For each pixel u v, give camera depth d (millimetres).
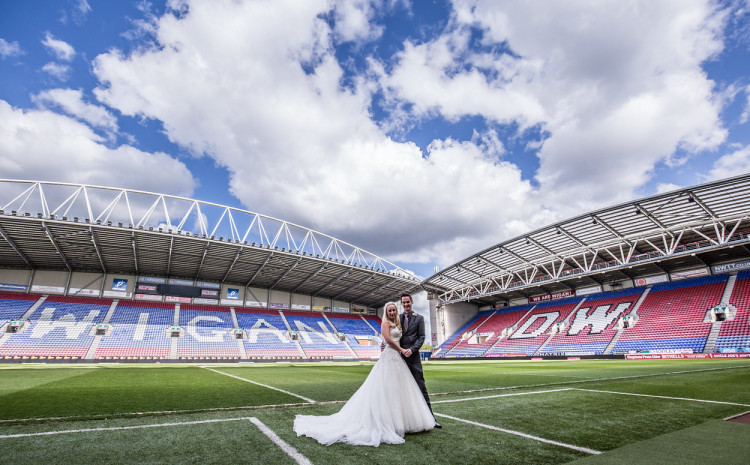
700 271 36156
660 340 31750
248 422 5250
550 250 36500
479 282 47406
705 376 12250
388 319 4930
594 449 3848
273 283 47844
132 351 34375
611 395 7984
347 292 52219
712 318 30828
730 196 23797
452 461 3475
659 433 4504
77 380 12586
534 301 50594
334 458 3562
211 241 32969
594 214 28781
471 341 49625
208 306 44875
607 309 39844
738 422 5043
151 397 8391
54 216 27406
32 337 32062
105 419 5496
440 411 6188
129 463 3430
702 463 3344
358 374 17703
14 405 7074
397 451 3791
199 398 8289
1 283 35531
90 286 39188
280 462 3443
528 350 41062
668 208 26406
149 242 32406
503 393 8695
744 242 26516
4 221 26734
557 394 8312
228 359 37219
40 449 3867
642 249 35688
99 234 30141
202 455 3668
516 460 3498
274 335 44000
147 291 41531
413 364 5070
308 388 10797
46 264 36625
